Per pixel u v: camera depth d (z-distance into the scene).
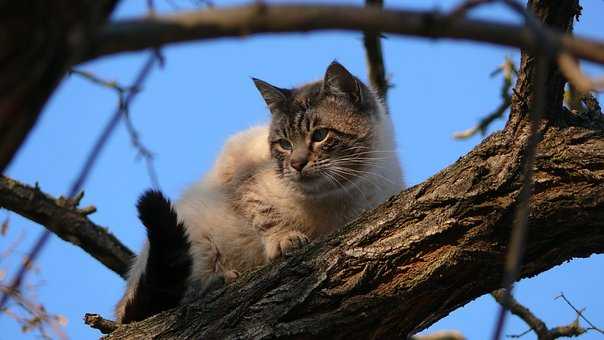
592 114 5.35
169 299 6.15
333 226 7.08
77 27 2.35
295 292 5.21
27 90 2.39
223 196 7.29
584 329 6.87
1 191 7.54
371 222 5.29
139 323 5.54
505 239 5.06
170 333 5.36
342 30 2.20
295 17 2.18
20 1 2.39
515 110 5.16
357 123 7.39
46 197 7.75
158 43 2.27
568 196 4.98
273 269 5.40
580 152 5.04
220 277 6.75
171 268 6.13
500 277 5.21
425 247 5.11
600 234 5.08
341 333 5.19
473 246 5.07
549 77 4.98
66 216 7.77
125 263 8.03
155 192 6.22
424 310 5.28
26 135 2.47
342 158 7.20
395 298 5.13
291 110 7.41
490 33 2.18
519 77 5.10
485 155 5.18
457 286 5.23
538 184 5.01
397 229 5.19
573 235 5.11
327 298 5.16
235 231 7.13
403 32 2.20
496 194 5.06
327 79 7.50
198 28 2.24
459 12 2.18
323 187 7.04
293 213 6.96
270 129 7.58
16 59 2.39
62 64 2.36
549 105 5.12
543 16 4.96
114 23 2.26
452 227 5.07
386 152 7.53
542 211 4.99
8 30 2.38
